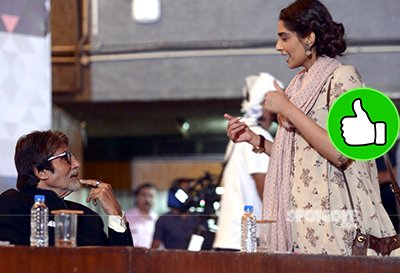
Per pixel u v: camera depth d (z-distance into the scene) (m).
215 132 22.20
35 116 12.33
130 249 6.84
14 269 6.85
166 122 20.83
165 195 22.30
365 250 7.58
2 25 12.17
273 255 6.86
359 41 17.27
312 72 7.90
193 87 17.77
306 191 7.80
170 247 11.41
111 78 17.84
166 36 17.81
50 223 7.41
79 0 17.83
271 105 7.74
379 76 17.27
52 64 17.86
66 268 6.82
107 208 8.34
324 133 7.59
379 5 17.31
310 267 6.86
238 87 17.64
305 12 7.88
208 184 11.81
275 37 17.55
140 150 22.64
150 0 17.69
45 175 8.30
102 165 22.77
